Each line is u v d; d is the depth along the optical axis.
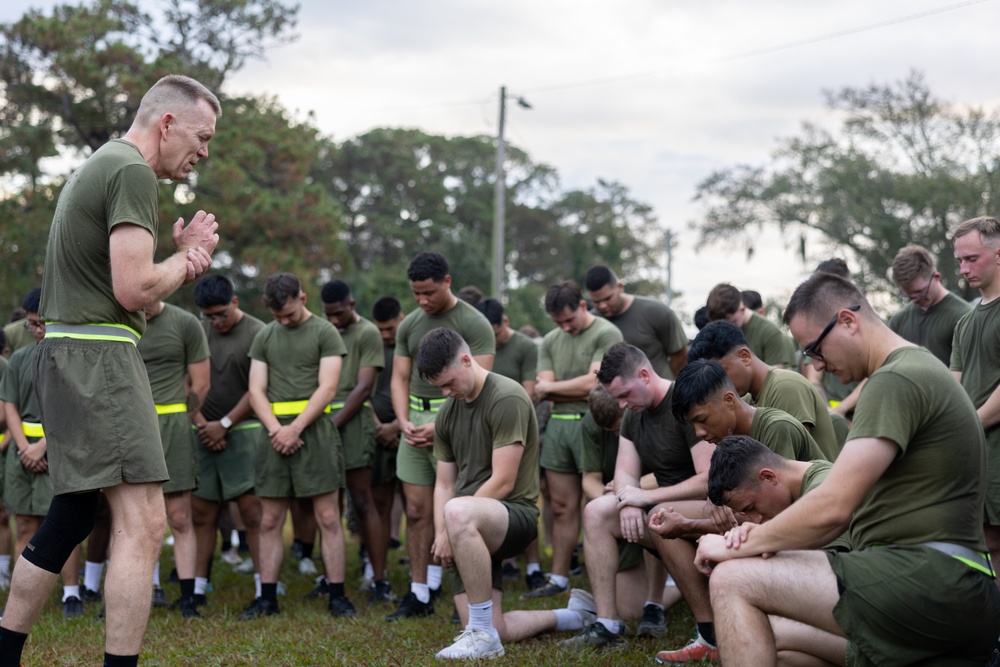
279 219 24.25
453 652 4.83
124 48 23.58
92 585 6.68
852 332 3.38
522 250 57.31
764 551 3.41
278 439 6.17
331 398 6.32
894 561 3.23
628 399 4.99
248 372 6.92
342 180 52.56
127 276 3.58
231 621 5.87
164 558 8.22
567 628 5.43
